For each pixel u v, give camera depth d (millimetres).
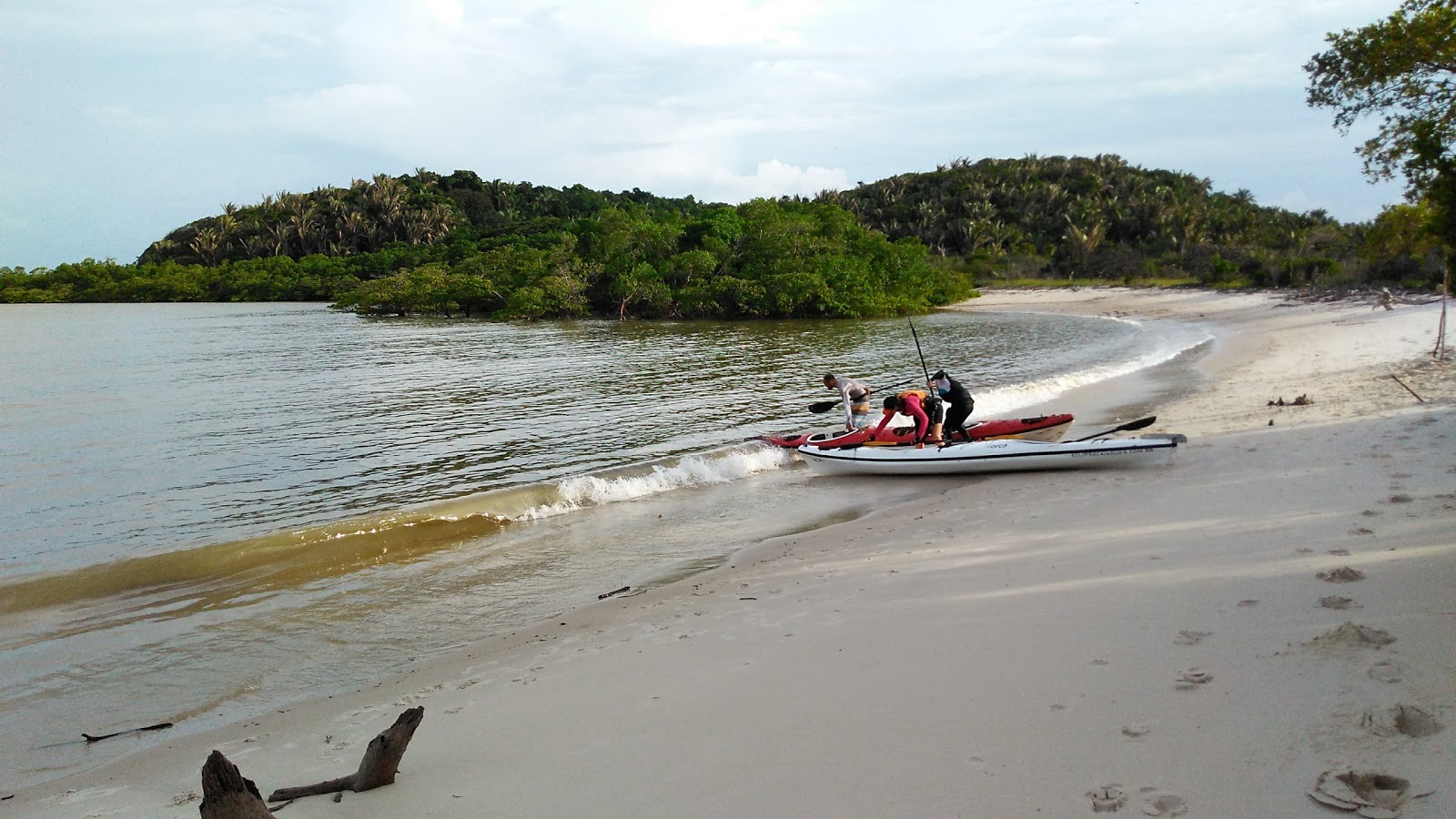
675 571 7508
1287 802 2775
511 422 16156
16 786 4332
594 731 4039
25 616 6988
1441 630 3863
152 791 4043
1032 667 4180
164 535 9398
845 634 5035
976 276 77125
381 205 106688
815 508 9727
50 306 83938
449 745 4039
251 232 104375
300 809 3438
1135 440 9797
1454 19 10945
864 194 111125
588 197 128125
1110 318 40719
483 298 55625
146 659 6098
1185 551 5824
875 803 3092
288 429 16000
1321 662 3748
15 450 14266
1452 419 9281
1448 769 2801
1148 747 3250
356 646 6215
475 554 8383
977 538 7168
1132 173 108750
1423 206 15391
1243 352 22031
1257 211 102000
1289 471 7914
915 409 11031
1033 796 3010
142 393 21453
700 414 16594
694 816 3143
